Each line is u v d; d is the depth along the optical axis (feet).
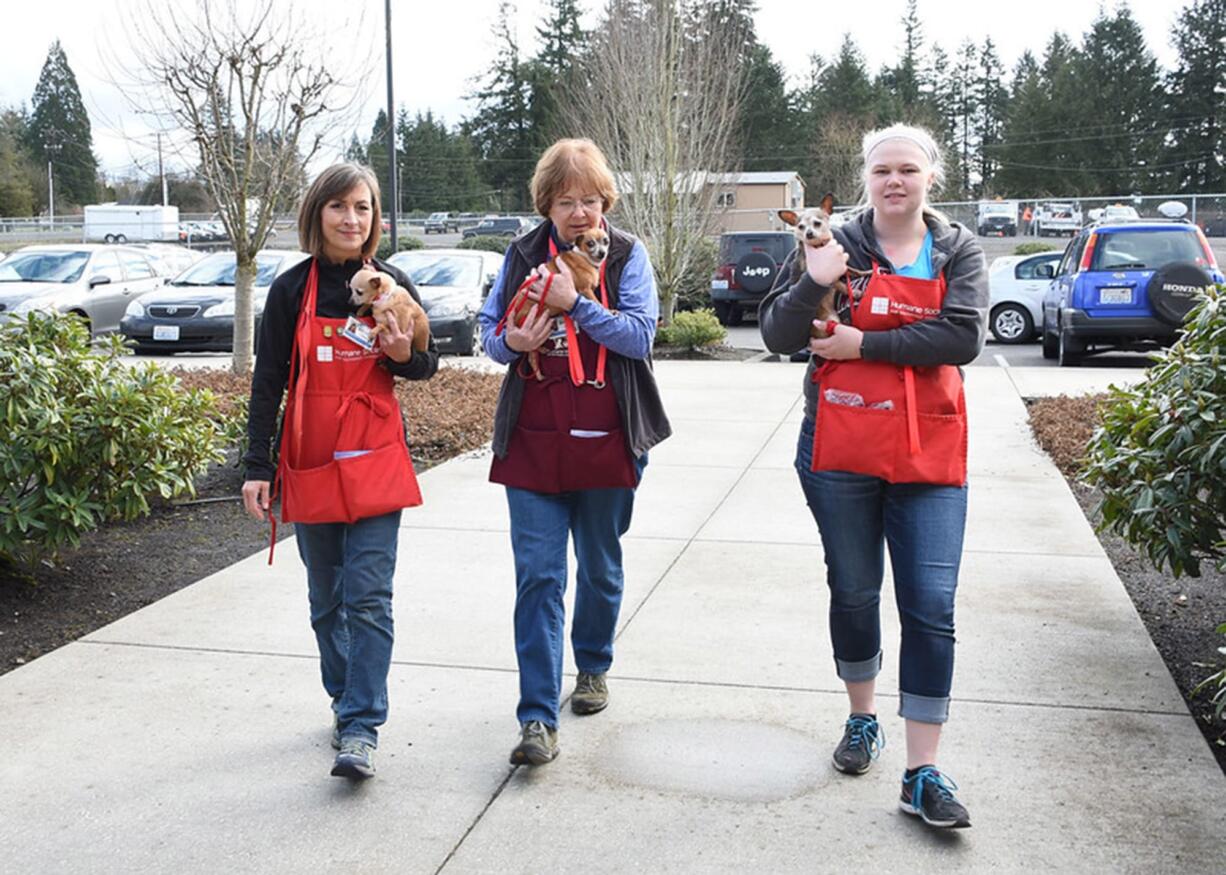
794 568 19.40
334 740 12.72
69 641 16.43
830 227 10.78
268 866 10.45
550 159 12.39
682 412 35.81
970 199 303.07
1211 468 14.49
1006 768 12.12
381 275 11.89
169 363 47.06
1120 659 15.14
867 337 10.77
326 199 11.94
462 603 17.69
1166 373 15.88
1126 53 261.24
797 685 14.46
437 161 280.72
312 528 12.19
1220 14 254.06
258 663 15.34
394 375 12.39
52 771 12.26
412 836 10.94
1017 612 17.03
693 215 65.16
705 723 13.38
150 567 20.02
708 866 10.36
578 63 96.68
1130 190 258.98
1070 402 33.94
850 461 10.97
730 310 79.46
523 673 12.20
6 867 10.41
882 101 247.09
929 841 10.72
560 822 11.16
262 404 12.22
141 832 11.03
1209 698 13.99
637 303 12.46
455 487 25.57
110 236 171.22
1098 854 10.45
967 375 43.24
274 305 12.15
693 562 19.80
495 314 12.68
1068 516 22.61
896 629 16.31
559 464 12.27
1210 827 10.89
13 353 17.72
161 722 13.50
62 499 17.56
